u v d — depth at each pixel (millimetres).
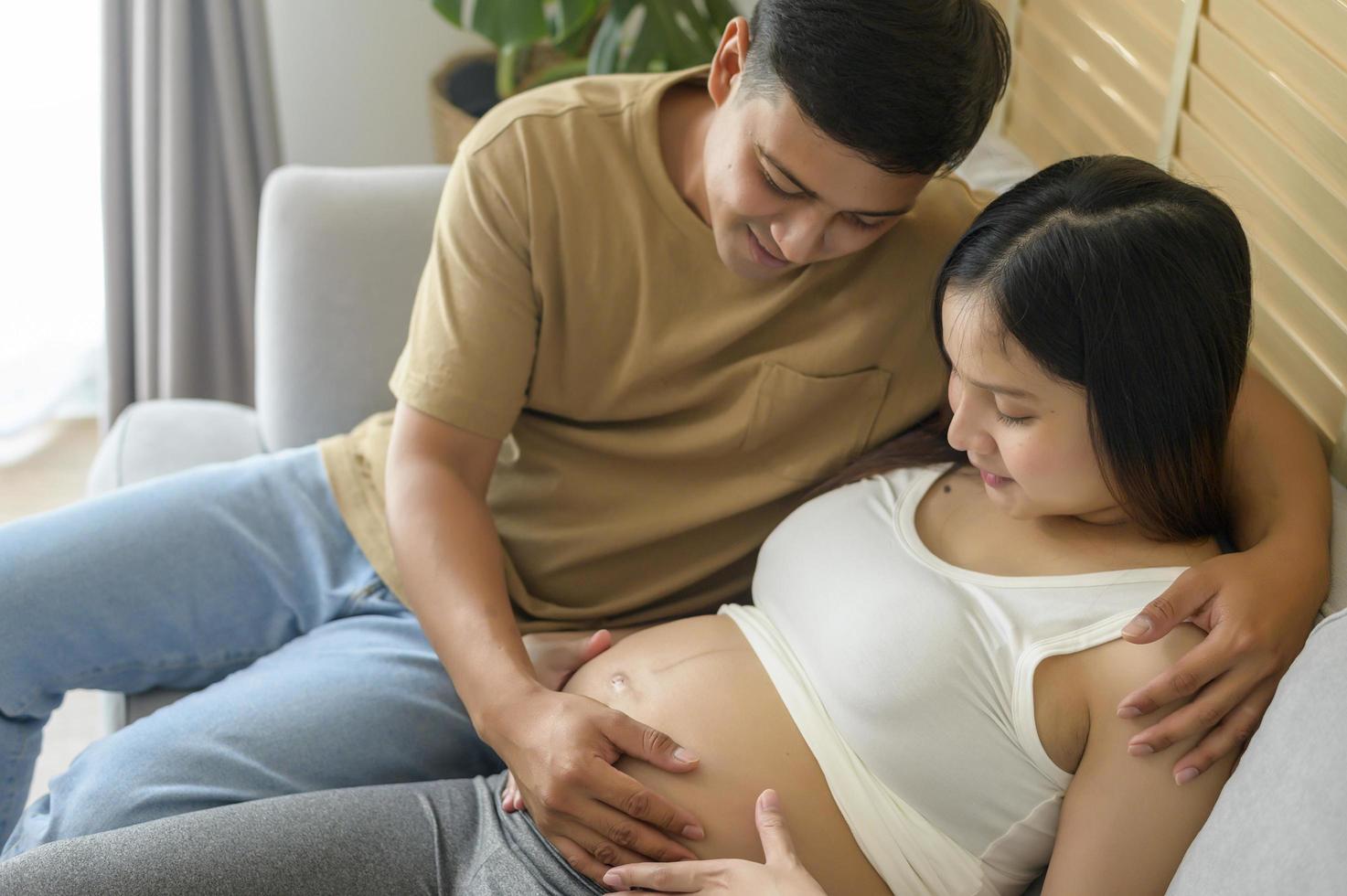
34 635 1177
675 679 1034
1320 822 681
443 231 1186
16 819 1215
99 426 2531
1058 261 854
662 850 937
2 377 2391
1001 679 903
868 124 918
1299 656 801
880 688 928
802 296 1177
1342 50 968
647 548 1239
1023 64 1471
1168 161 1198
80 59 2275
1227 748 831
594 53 2043
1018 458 903
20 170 2309
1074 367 861
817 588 1027
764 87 956
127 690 1259
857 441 1192
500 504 1275
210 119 2268
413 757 1169
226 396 2418
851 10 896
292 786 1109
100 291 2436
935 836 925
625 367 1197
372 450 1314
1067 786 892
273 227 1543
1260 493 974
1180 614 847
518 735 992
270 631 1292
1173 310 852
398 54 2602
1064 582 925
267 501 1296
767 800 930
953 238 1176
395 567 1262
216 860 924
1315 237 1022
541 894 936
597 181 1153
